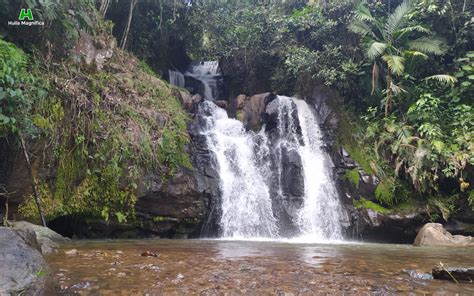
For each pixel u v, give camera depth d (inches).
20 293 127.1
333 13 591.5
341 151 475.2
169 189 358.9
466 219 422.0
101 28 423.8
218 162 423.2
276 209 428.1
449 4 515.8
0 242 151.9
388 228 416.8
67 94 333.7
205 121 467.2
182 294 139.4
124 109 370.0
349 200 439.8
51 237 283.7
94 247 251.6
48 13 318.7
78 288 142.6
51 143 311.0
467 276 164.7
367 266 199.3
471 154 409.7
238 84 664.4
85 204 325.1
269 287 149.8
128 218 345.7
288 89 601.0
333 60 555.2
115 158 335.6
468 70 474.6
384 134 470.0
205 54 673.6
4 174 289.4
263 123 509.7
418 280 166.4
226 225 397.7
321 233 428.8
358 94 535.5
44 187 308.5
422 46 500.4
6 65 249.8
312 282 158.2
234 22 619.2
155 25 574.6
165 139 380.2
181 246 276.5
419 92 489.1
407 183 444.1
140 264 186.2
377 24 527.8
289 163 450.0
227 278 161.6
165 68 633.6
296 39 605.0
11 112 265.9
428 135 438.9
